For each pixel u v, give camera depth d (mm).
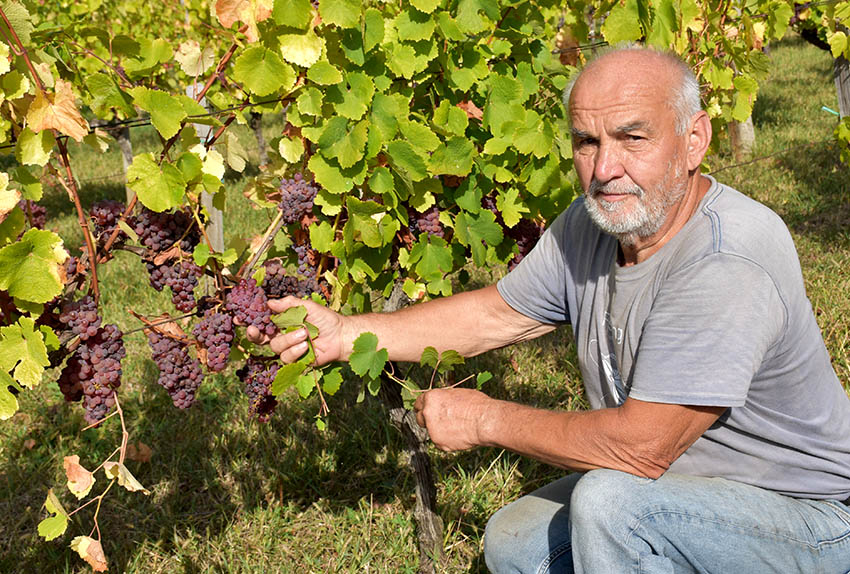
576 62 3080
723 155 8539
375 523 3109
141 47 2051
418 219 2430
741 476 2010
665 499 1857
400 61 2230
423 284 2576
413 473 3045
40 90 1776
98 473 3609
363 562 2871
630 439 1851
